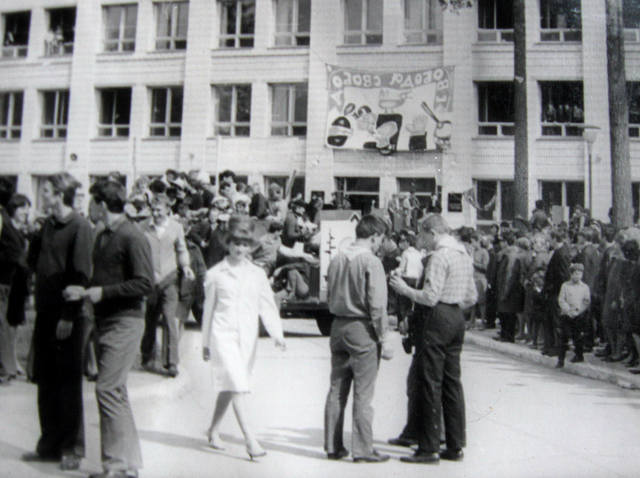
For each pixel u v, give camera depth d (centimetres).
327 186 1997
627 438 605
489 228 1917
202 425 613
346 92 2017
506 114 1962
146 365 775
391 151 1959
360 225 543
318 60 2078
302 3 2147
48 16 2050
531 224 1316
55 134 2014
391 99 1970
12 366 664
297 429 616
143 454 520
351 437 586
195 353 956
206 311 534
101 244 487
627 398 770
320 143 2044
